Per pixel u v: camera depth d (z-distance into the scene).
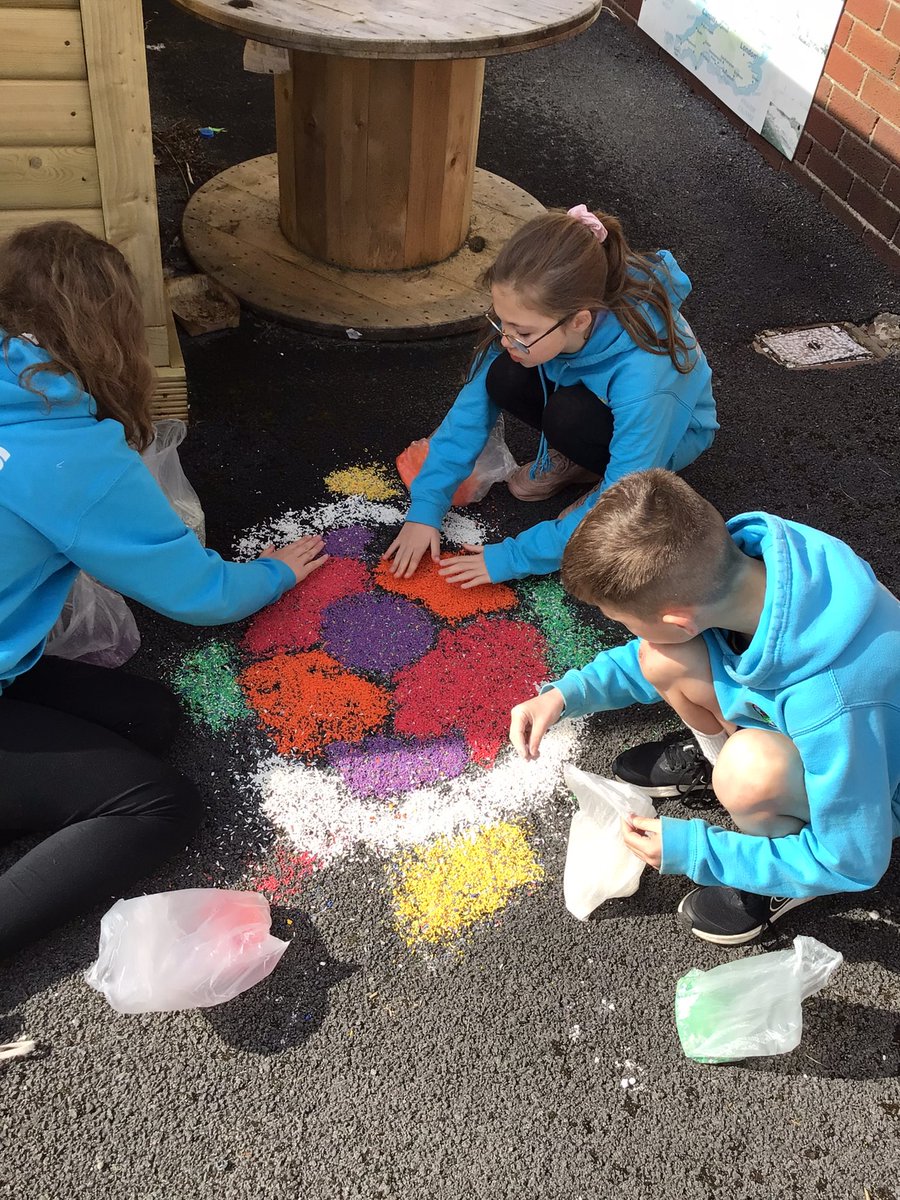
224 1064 1.61
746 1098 1.64
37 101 2.07
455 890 1.86
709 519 1.52
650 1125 1.59
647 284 2.16
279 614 2.32
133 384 1.78
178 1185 1.49
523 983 1.74
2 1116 1.54
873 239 3.81
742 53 4.30
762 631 1.47
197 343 3.07
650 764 2.04
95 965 1.61
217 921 1.67
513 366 2.41
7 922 1.63
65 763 1.73
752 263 3.69
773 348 3.31
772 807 1.65
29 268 1.63
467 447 2.48
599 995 1.74
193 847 1.88
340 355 3.09
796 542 1.52
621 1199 1.52
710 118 4.54
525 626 2.36
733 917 1.80
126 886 1.75
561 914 1.84
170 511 1.86
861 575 1.51
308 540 2.42
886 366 3.28
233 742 2.05
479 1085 1.62
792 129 4.09
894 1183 1.56
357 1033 1.66
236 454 2.72
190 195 3.71
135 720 1.96
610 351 2.17
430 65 2.82
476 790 2.02
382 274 3.32
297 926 1.78
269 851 1.89
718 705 1.74
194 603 1.99
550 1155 1.55
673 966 1.79
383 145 2.97
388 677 2.21
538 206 3.73
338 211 3.16
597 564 1.52
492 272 2.04
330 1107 1.58
